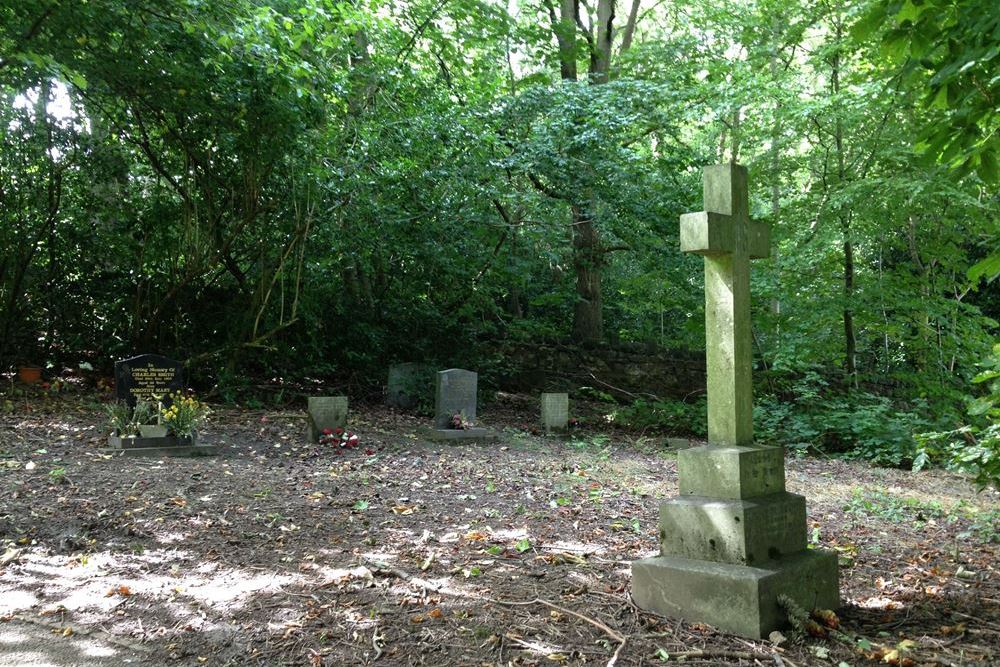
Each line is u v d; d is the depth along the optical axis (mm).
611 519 6785
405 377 14812
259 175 12555
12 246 13062
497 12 15711
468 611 4301
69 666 3564
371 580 4805
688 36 16906
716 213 4293
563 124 14711
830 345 15117
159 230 14000
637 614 4234
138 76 11047
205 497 6863
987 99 4457
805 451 12461
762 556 4145
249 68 11094
